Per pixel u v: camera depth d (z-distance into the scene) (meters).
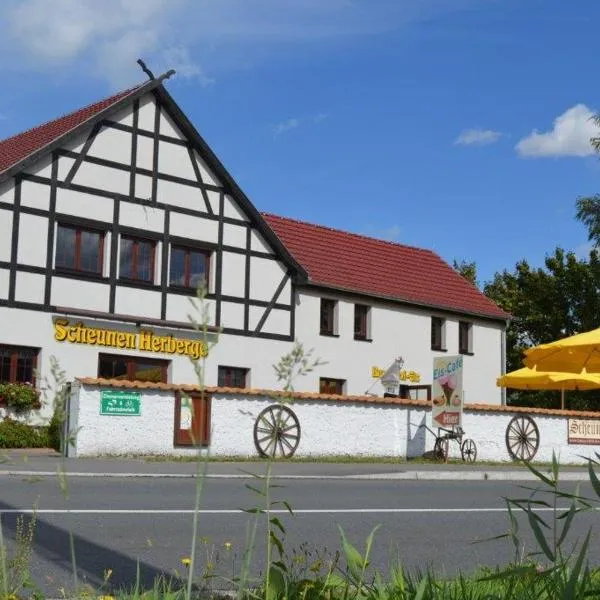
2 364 23.02
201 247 27.06
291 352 2.92
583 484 17.92
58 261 24.27
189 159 26.95
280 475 16.52
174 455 18.94
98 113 24.92
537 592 3.99
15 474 14.05
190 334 26.58
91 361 24.50
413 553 8.20
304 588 3.82
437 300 35.00
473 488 15.74
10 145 27.69
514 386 21.78
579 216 36.66
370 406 22.25
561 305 47.78
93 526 8.78
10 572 4.68
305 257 32.47
